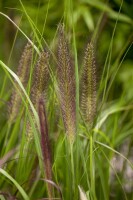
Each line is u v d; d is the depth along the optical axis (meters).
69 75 0.73
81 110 0.80
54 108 0.85
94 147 0.82
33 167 0.86
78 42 1.36
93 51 0.78
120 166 1.14
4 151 0.90
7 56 1.16
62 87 0.74
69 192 0.80
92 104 0.80
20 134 1.01
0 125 1.00
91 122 0.81
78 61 0.83
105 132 1.00
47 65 0.77
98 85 0.86
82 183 0.84
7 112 0.89
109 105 1.12
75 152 0.80
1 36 1.29
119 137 1.01
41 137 0.68
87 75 0.79
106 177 0.94
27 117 0.83
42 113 0.67
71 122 0.75
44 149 0.68
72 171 0.77
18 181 0.85
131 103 1.17
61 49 0.73
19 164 0.84
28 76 0.86
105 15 1.04
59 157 0.88
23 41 0.95
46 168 0.69
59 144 0.86
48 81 0.78
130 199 1.01
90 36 0.82
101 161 0.95
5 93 1.03
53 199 0.72
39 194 0.90
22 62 0.85
